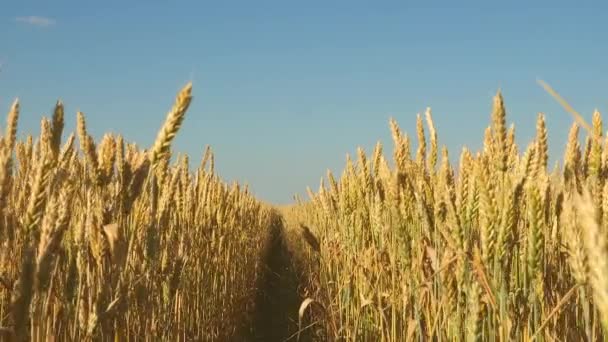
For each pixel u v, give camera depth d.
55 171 3.09
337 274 8.05
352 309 7.21
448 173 4.70
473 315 3.33
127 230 4.28
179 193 8.09
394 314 5.90
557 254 4.19
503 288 3.28
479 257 3.34
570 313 4.17
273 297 15.54
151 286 5.51
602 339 4.01
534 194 3.29
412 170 5.66
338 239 8.61
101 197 3.67
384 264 6.53
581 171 4.12
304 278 14.11
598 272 1.53
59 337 3.62
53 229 2.63
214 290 9.92
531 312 3.43
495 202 3.36
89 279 3.66
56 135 2.97
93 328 3.46
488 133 4.51
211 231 9.95
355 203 7.91
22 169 4.40
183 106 3.33
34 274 2.41
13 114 2.88
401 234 5.37
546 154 3.98
